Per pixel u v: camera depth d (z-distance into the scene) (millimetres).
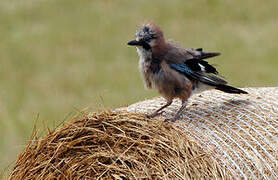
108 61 23734
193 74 10156
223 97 10352
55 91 20875
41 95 20719
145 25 10398
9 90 21266
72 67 23172
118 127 8969
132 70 22500
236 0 29156
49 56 24375
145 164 8391
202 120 9320
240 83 20969
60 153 9031
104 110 9289
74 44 25422
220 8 28344
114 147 8836
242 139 8586
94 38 26000
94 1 30547
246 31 25609
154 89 10648
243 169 8070
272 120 8953
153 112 10297
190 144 8523
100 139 8953
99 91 20312
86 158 8820
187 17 27781
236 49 23953
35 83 21891
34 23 28172
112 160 8648
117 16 28219
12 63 23891
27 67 23531
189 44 24641
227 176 7984
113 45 25234
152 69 10406
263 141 8484
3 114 19031
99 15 28406
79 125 9195
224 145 8508
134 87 20594
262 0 28922
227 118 9234
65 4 30188
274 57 22969
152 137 8688
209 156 8258
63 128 9219
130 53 24422
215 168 8070
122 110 9398
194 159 8234
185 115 9633
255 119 9055
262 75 21438
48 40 26156
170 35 25734
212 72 10078
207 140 8664
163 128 8820
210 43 24688
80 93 20578
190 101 10477
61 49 25109
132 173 8352
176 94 10289
